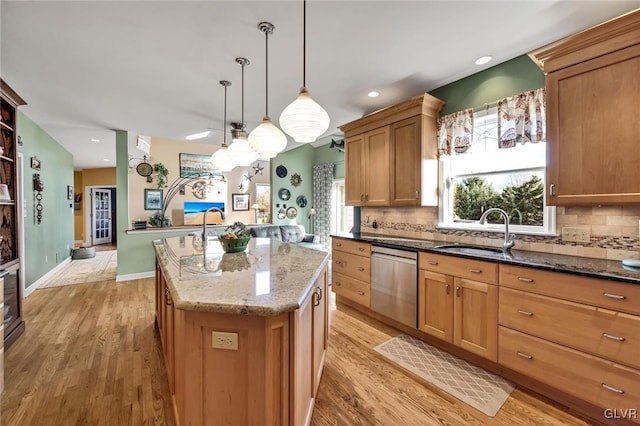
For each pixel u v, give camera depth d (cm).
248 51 233
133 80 282
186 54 236
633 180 169
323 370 219
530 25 205
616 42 173
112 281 484
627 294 150
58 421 167
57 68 257
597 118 181
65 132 492
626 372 151
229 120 412
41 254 482
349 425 166
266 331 121
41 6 176
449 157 307
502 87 260
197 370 125
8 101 277
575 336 168
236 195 855
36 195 454
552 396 186
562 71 195
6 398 187
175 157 789
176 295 127
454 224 306
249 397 123
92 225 956
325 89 311
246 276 159
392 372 218
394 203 326
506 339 200
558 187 198
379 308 304
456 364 229
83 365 226
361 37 216
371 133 355
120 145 475
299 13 187
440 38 219
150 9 181
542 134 231
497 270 205
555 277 176
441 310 243
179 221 788
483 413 175
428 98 292
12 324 271
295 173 786
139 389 197
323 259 210
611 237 202
